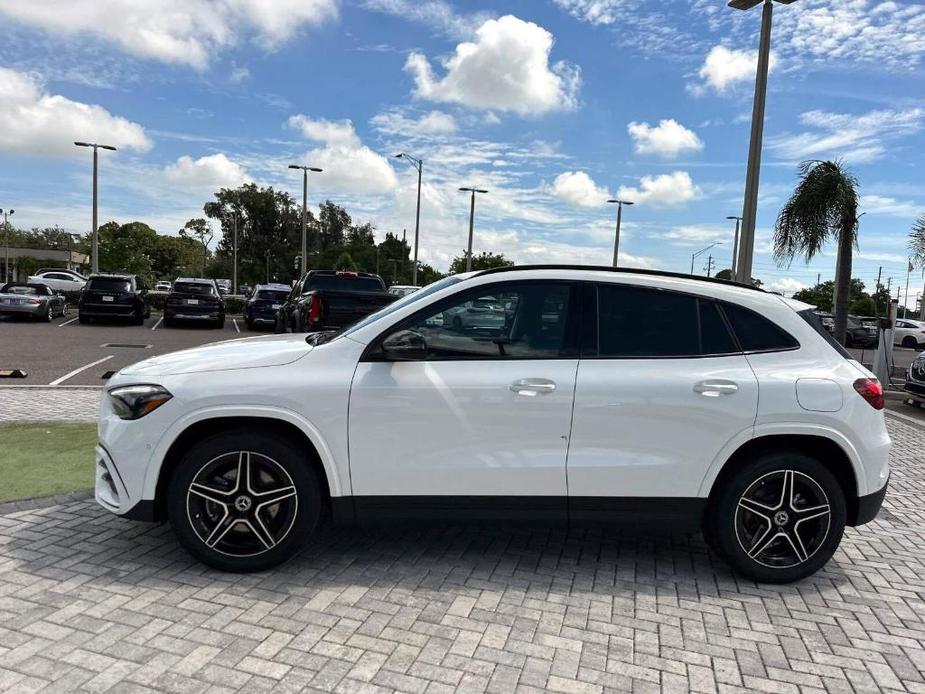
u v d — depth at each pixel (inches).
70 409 320.5
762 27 441.7
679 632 132.9
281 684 110.7
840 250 526.9
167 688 108.4
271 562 150.3
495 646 124.9
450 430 146.4
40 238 4276.6
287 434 149.8
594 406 146.8
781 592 152.9
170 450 147.9
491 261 2253.9
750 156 453.1
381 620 132.8
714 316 155.3
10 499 192.1
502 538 178.5
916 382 453.4
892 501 230.2
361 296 440.1
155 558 157.6
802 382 150.8
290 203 3427.7
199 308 908.0
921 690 115.9
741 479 151.5
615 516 150.8
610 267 159.2
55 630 124.4
